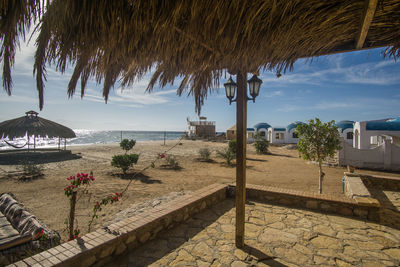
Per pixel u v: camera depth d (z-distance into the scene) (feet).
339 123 88.28
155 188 26.48
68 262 7.38
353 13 5.15
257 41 5.48
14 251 9.13
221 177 33.83
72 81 5.36
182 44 5.31
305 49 6.53
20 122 56.85
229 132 140.36
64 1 3.87
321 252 9.85
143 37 4.92
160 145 99.35
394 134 49.42
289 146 84.28
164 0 4.19
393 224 13.01
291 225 12.70
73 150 74.28
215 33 4.99
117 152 68.85
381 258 9.43
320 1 4.78
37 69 4.47
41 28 4.25
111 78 6.49
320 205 15.14
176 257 9.34
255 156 62.80
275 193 16.57
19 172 35.01
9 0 3.78
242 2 4.47
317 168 42.63
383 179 23.21
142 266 8.70
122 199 21.98
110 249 8.87
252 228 12.30
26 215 12.02
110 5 4.09
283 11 4.73
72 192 10.77
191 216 13.84
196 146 93.04
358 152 43.19
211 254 9.60
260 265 8.81
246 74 9.71
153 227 10.93
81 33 4.33
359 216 13.94
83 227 15.39
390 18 5.30
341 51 6.93
